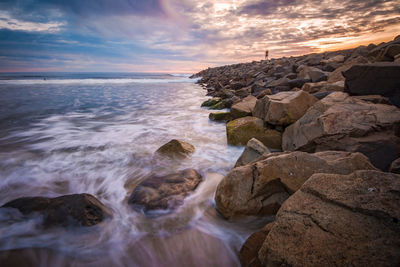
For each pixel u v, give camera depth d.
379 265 1.41
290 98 5.79
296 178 2.84
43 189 4.17
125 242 2.84
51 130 8.43
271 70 22.05
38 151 6.12
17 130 8.36
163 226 3.11
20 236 2.84
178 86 34.97
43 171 4.90
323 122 4.16
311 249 1.68
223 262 2.56
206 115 11.41
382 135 3.72
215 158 5.61
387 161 3.45
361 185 1.93
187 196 3.66
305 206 2.00
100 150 6.21
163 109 13.49
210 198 3.76
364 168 2.74
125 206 3.54
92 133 8.04
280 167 2.95
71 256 2.63
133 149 6.30
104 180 4.54
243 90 15.34
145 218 3.24
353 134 3.84
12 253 2.63
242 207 2.99
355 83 5.55
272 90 11.59
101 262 2.56
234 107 8.20
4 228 2.94
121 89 26.75
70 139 7.25
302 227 1.84
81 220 2.95
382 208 1.67
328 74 10.65
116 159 5.58
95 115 11.49
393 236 1.51
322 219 1.82
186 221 3.21
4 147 6.41
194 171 4.43
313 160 2.89
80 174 4.79
